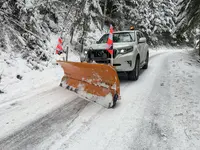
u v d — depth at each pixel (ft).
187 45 126.00
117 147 8.59
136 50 19.92
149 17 85.51
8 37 23.49
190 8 37.76
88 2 32.17
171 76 22.43
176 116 11.49
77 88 15.96
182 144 8.71
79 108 13.10
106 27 59.00
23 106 13.28
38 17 28.91
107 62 17.84
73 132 9.88
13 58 22.06
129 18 66.28
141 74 24.47
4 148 8.53
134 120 11.13
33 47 25.39
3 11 23.85
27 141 9.08
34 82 18.97
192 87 17.37
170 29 101.04
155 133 9.70
